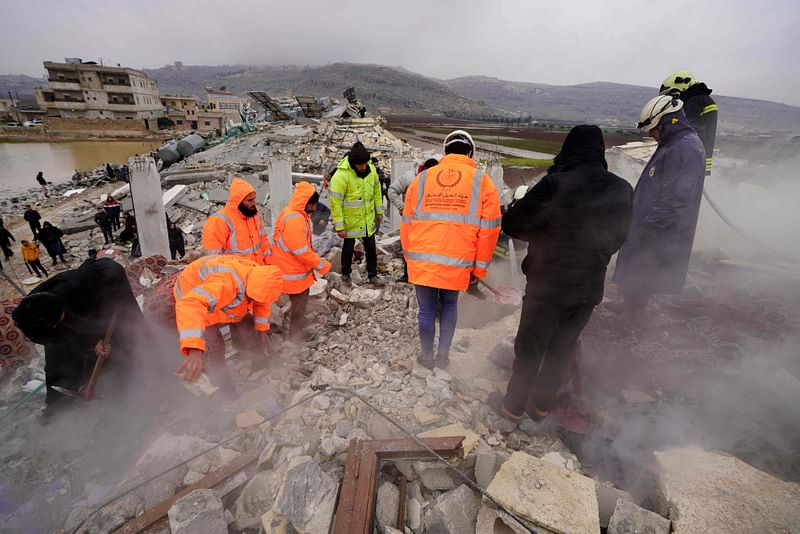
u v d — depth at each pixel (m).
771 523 1.64
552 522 1.65
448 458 2.07
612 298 4.00
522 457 1.96
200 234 12.39
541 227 2.10
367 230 4.83
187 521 1.72
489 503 1.80
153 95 76.50
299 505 1.77
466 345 3.39
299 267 3.57
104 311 2.92
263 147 21.38
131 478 2.20
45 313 2.50
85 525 1.98
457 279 2.65
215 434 2.54
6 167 39.91
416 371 2.88
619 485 2.03
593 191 2.01
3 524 2.20
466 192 2.57
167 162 23.73
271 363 3.48
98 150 53.88
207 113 75.81
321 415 2.48
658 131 3.05
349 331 3.95
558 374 2.29
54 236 11.80
